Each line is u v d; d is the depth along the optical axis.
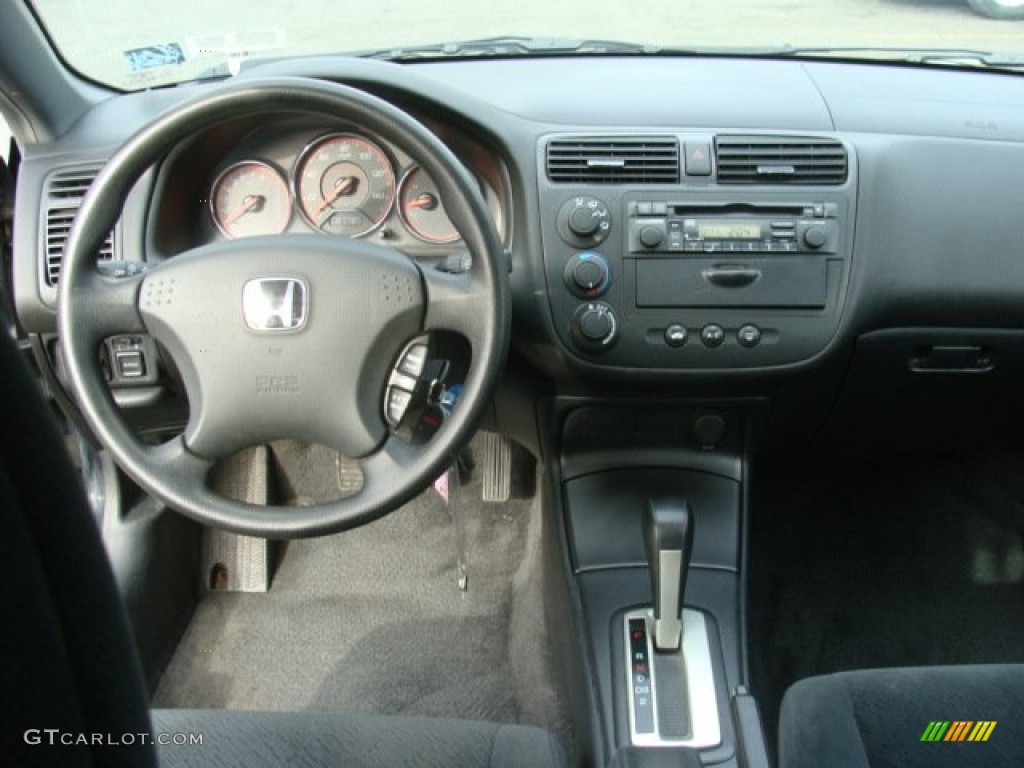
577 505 1.68
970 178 1.44
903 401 1.62
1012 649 1.87
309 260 1.08
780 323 1.45
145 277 1.11
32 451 0.40
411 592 2.02
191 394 1.13
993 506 2.15
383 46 1.71
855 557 2.05
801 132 1.44
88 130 1.51
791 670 1.83
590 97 1.50
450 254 1.51
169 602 1.89
